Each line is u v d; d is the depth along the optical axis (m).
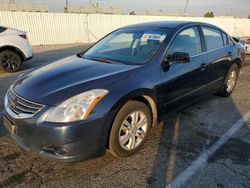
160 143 3.10
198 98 3.95
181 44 3.48
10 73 7.10
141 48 3.37
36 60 9.24
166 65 3.11
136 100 2.78
